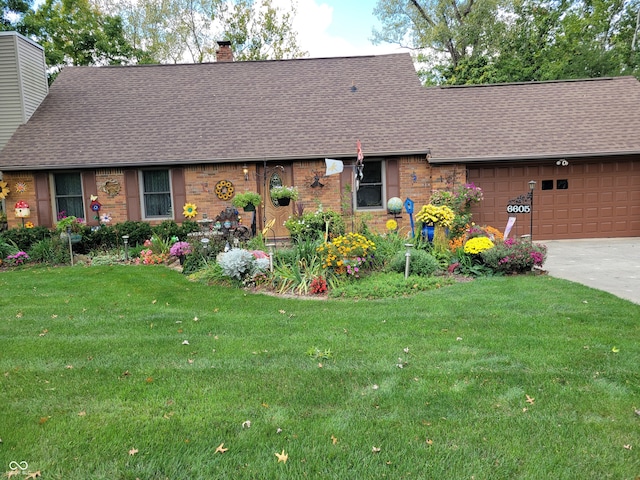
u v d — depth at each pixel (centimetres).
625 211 1316
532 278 786
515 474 259
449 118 1366
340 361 427
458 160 1235
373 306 634
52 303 672
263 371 405
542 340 468
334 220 1144
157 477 259
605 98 1417
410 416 322
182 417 323
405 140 1288
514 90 1479
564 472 260
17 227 1241
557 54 2448
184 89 1505
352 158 1268
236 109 1416
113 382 384
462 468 265
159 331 531
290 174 1287
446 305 620
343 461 272
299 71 1573
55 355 450
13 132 1351
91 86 1518
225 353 451
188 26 2984
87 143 1291
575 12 2692
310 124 1349
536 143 1270
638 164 1294
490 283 755
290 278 765
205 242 924
